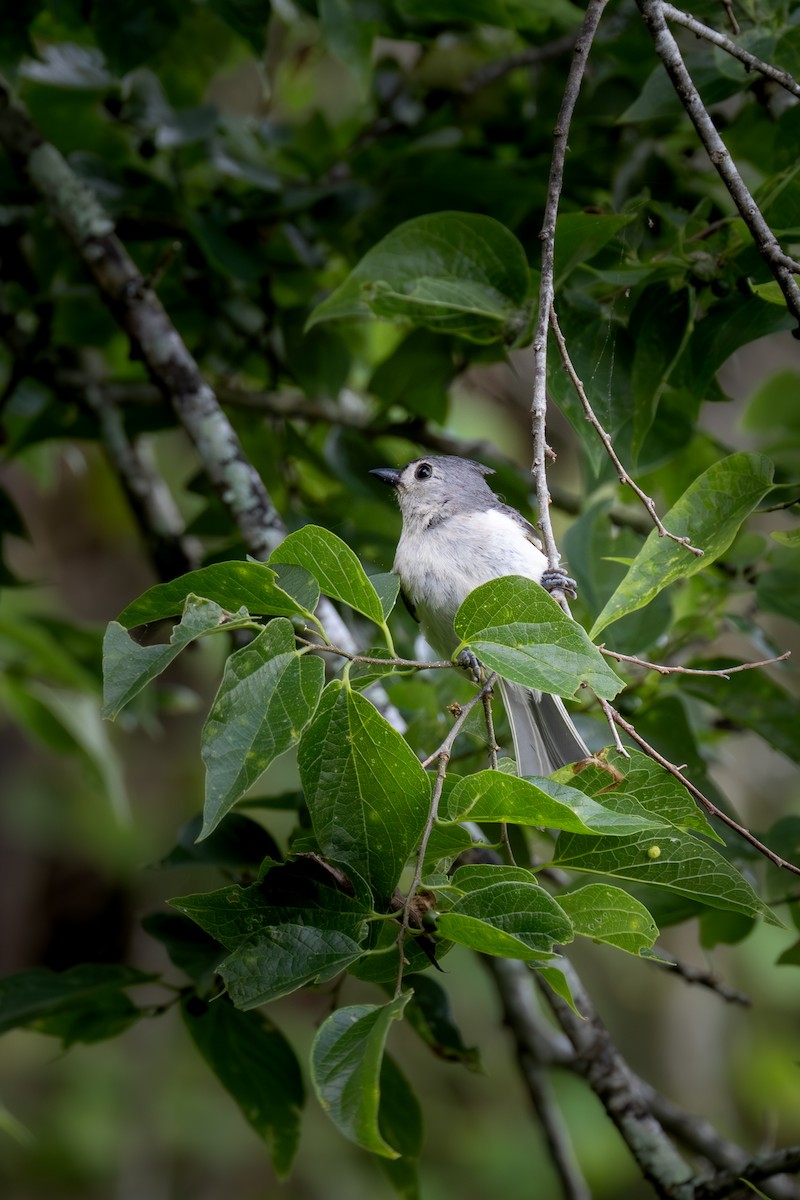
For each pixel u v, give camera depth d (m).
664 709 6.79
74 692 10.38
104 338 9.88
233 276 8.02
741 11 6.54
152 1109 14.94
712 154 5.09
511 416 13.82
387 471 7.77
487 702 4.56
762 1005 15.02
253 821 6.48
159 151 8.65
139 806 17.38
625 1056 14.96
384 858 4.07
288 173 9.55
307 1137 15.08
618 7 7.63
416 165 8.45
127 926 17.55
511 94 9.18
